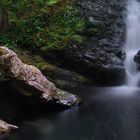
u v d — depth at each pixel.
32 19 15.39
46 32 14.91
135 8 16.05
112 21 15.29
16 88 10.84
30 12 15.70
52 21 15.25
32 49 14.70
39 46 14.62
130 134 9.88
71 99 12.07
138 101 12.69
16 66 10.55
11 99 11.19
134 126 10.45
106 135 9.87
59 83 13.78
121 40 15.22
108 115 11.39
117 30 15.17
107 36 14.90
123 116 11.28
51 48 14.38
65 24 15.02
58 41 14.50
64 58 14.47
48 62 14.48
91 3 15.59
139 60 14.41
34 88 11.01
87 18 15.04
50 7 15.57
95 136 9.78
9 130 9.90
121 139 9.59
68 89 13.69
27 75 10.94
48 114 11.49
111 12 15.53
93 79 14.56
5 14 15.10
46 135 9.84
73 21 15.03
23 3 15.97
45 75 13.82
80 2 15.63
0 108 10.91
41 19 15.37
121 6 15.94
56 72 14.06
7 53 10.38
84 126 10.52
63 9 15.48
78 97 12.47
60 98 11.85
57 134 9.89
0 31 15.06
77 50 14.37
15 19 15.34
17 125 10.50
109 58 14.38
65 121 10.90
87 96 13.16
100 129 10.27
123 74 14.45
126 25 15.51
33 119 11.02
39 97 11.28
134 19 15.72
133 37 15.45
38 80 11.29
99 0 15.78
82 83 14.25
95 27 14.88
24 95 11.05
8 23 15.15
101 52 14.43
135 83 14.35
